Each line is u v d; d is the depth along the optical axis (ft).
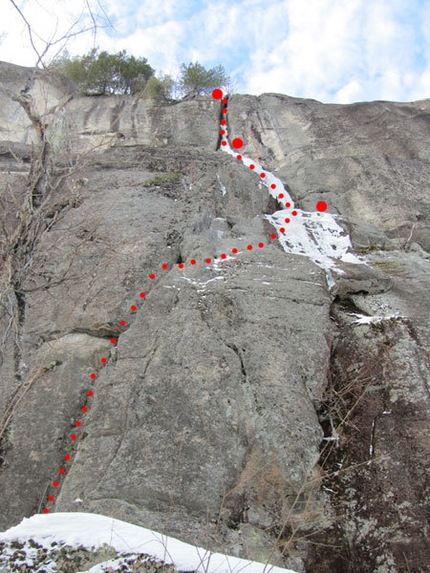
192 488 12.34
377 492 12.96
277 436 13.06
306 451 12.97
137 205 22.66
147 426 13.46
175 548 9.52
